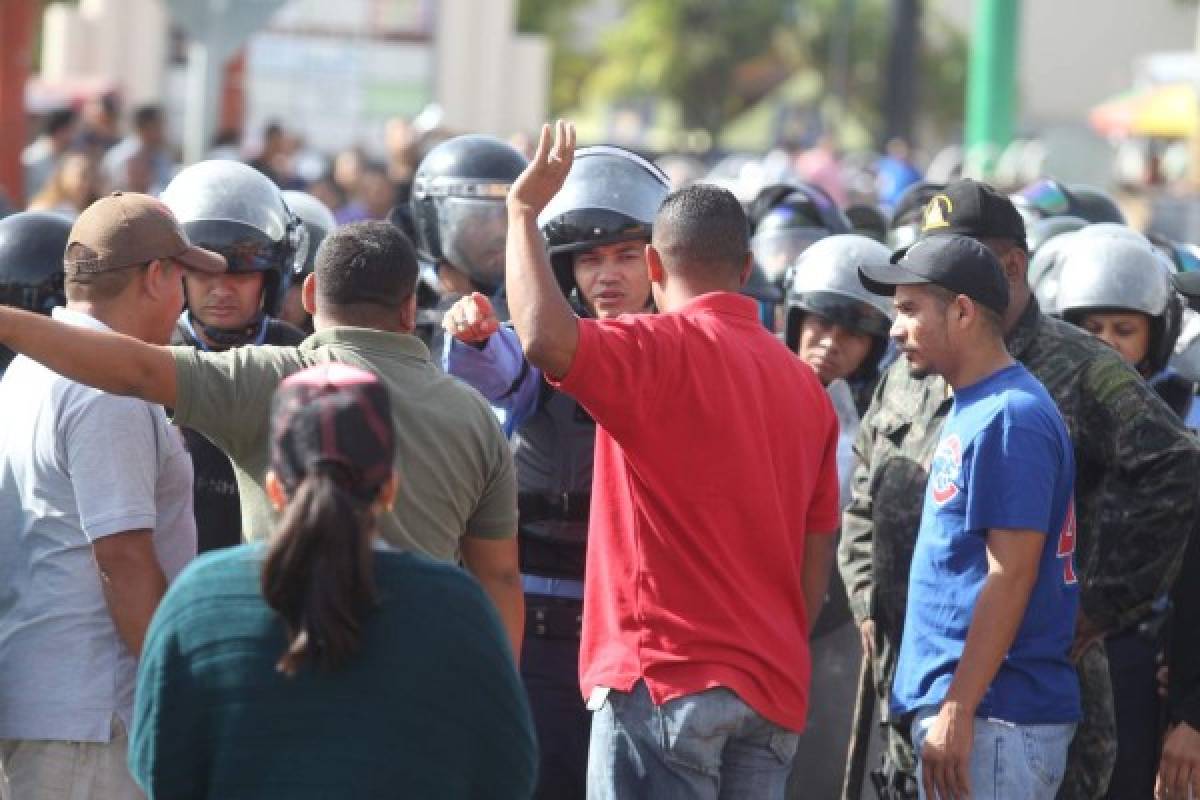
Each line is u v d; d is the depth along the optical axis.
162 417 12.09
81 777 11.94
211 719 8.83
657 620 12.27
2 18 42.69
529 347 11.70
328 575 8.55
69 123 46.41
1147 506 13.33
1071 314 16.48
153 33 76.81
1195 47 181.75
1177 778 13.95
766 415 12.50
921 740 12.58
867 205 23.81
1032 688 12.55
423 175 17.48
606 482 12.55
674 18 134.50
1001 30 49.88
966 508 12.42
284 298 15.59
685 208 12.79
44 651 11.92
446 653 8.88
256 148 47.66
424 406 11.43
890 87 86.44
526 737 9.16
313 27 54.47
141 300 12.17
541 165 11.91
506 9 59.50
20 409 12.08
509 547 12.02
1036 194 22.42
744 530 12.31
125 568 11.73
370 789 8.75
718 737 12.24
